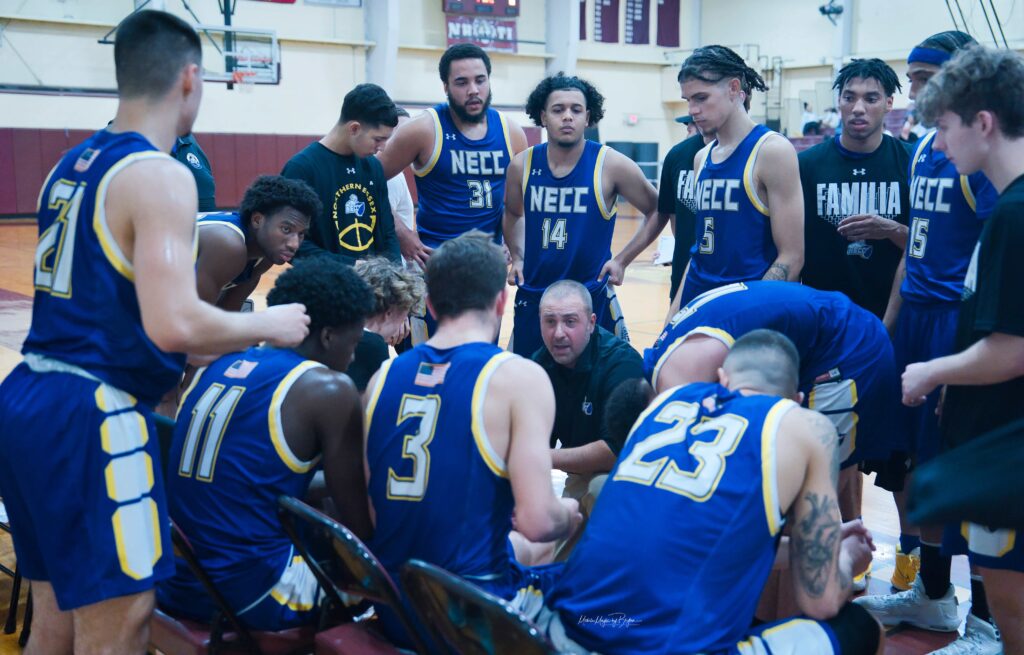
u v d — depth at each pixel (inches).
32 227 563.8
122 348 78.6
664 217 173.3
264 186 123.1
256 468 87.3
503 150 179.8
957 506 42.5
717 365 104.3
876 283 142.8
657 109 858.8
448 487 80.4
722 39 847.1
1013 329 83.7
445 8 708.0
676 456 78.4
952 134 88.0
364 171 164.1
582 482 123.9
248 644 86.5
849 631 79.4
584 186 166.4
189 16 611.8
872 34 746.8
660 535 75.0
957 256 119.6
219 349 78.6
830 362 109.7
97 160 79.0
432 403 82.0
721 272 137.2
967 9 684.7
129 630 81.9
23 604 125.9
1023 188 83.7
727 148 134.0
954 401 95.9
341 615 90.9
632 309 356.5
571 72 759.7
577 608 76.3
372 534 91.4
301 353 93.3
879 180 139.6
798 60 791.7
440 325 88.0
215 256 120.3
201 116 630.5
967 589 133.7
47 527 78.8
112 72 600.7
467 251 86.2
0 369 241.9
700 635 72.8
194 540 89.0
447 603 70.3
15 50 568.7
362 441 89.3
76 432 77.6
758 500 74.8
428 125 174.9
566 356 123.6
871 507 165.5
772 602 111.3
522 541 101.0
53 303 80.0
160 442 104.8
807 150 146.9
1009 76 84.2
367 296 94.6
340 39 671.1
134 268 77.0
